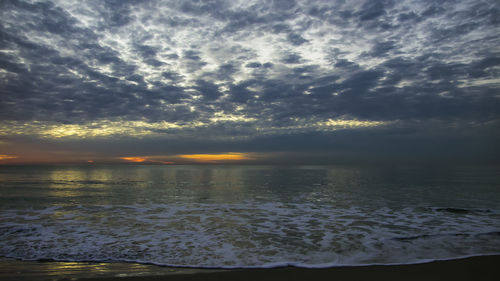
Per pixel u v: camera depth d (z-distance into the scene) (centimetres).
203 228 714
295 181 2455
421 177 2845
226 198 1316
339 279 379
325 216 884
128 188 1831
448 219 840
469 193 1486
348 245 563
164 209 1007
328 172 4416
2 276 387
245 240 602
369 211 975
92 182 2367
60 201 1217
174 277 385
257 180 2602
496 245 559
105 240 595
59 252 510
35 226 732
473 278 382
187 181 2488
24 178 2938
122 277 384
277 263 445
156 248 539
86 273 402
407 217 870
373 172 4191
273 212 952
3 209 1010
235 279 379
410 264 439
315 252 516
